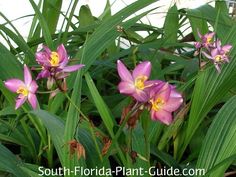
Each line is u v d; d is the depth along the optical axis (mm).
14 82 346
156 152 470
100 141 438
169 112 305
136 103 307
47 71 329
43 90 561
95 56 489
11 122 541
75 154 373
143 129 387
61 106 533
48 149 474
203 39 455
